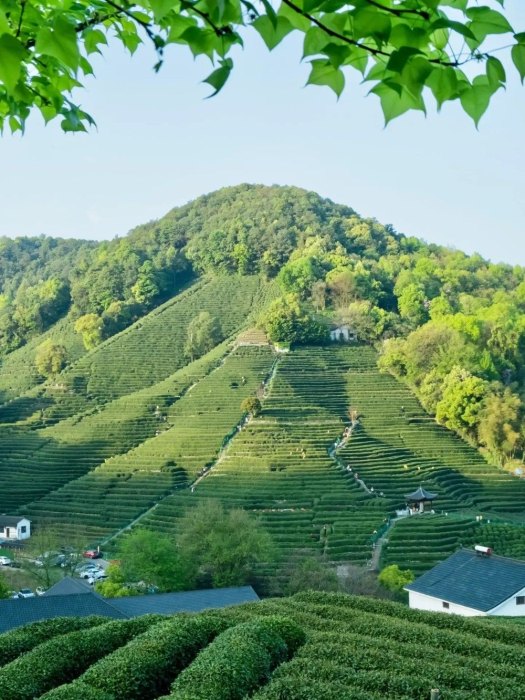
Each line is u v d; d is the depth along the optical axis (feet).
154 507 313.94
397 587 194.18
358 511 292.81
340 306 556.92
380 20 16.22
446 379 416.26
